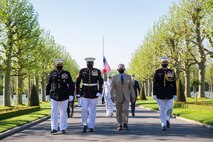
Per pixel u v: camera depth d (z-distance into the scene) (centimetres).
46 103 5378
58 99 1423
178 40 4519
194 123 1808
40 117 2275
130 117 2270
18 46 3947
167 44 4928
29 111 2812
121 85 1493
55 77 1434
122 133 1402
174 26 4475
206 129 1531
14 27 3894
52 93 1434
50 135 1381
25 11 3925
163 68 1535
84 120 1475
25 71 4669
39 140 1233
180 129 1533
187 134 1351
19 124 1738
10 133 1452
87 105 1476
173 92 1537
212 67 9950
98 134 1377
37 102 3716
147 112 2828
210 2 2806
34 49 4094
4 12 3822
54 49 6681
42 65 6134
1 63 3844
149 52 6369
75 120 2119
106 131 1482
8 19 3812
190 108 2881
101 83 1493
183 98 3925
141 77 8669
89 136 1318
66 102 1441
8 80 4050
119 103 1495
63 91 1432
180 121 1948
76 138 1266
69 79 1452
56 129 1431
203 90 4838
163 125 1505
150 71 7181
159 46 5119
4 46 3834
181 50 4669
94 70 1480
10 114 2256
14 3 3872
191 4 3966
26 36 3922
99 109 3538
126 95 1493
